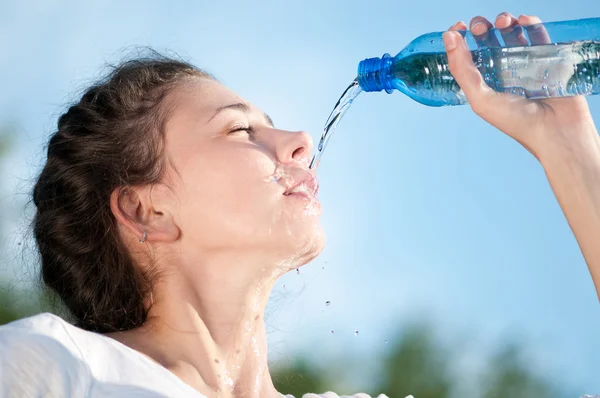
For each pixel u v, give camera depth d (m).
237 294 2.74
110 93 2.94
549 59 2.73
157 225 2.80
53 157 2.98
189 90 2.91
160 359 2.65
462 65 2.59
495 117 2.59
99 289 2.86
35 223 3.02
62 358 2.38
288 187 2.77
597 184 2.51
